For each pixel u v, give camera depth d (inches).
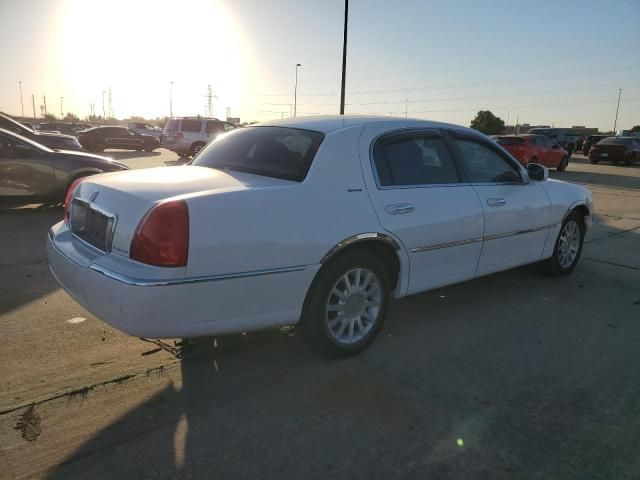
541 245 207.6
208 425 113.5
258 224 121.5
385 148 152.6
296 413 119.0
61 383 128.3
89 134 1224.2
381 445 108.1
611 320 179.6
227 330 121.7
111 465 100.0
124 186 126.5
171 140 901.8
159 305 111.0
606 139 1104.2
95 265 117.8
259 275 122.0
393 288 156.5
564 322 177.0
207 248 114.7
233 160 153.9
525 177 197.8
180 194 118.5
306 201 130.4
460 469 101.4
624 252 281.3
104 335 156.6
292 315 130.6
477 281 220.4
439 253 161.8
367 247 145.6
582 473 101.0
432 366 143.1
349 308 143.9
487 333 166.4
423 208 154.3
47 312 172.2
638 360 149.6
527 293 206.2
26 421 112.3
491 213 176.7
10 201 338.3
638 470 102.3
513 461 104.1
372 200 142.9
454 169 170.9
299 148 143.2
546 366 144.8
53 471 97.7
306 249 128.0
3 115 473.7
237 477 97.9
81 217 138.6
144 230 112.4
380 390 129.8
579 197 222.2
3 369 134.2
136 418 115.2
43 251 248.4
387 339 160.1
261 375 135.9
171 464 100.9
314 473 99.4
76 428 110.7
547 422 117.6
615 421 118.7
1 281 201.6
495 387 132.6
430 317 179.0
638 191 590.2
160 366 139.0
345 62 805.2
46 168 340.5
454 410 121.6
